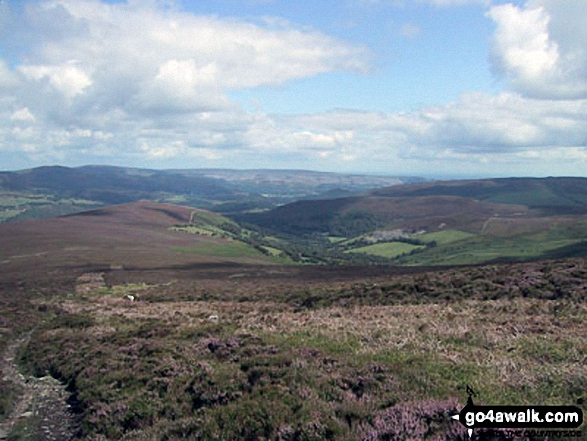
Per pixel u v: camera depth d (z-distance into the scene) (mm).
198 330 22359
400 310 24703
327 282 53281
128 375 15812
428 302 28141
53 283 57344
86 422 13242
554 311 20641
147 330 23516
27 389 17219
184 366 15867
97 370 17078
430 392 10859
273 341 17906
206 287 52844
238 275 72500
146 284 60750
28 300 41969
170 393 13695
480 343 15766
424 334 17625
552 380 11305
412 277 38812
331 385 12031
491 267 36250
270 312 30375
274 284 54219
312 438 9336
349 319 22953
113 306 39750
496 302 24328
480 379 11727
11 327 28641
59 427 13555
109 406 13602
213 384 13375
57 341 23438
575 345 14539
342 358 14367
